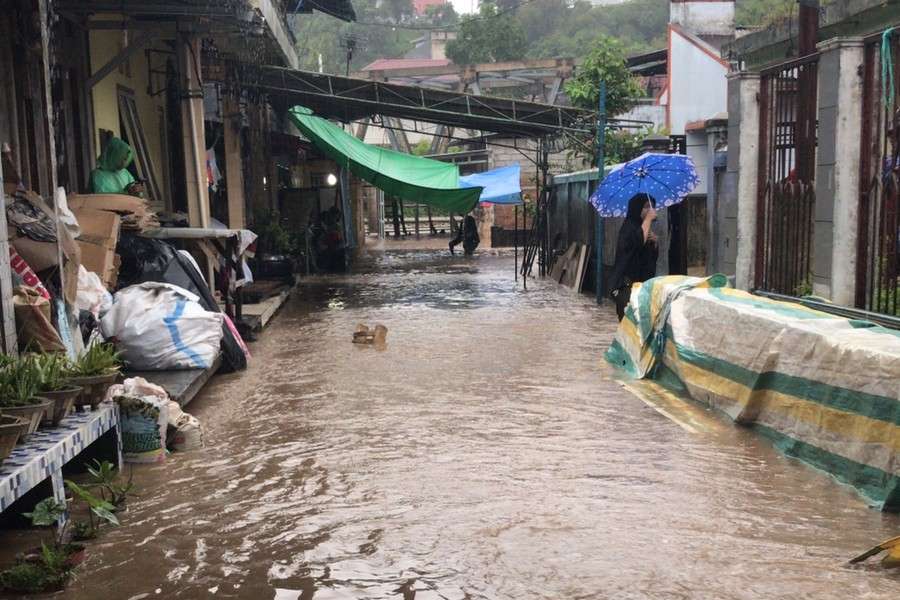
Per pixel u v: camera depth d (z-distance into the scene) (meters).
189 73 12.61
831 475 5.88
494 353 10.76
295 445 6.79
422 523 5.12
